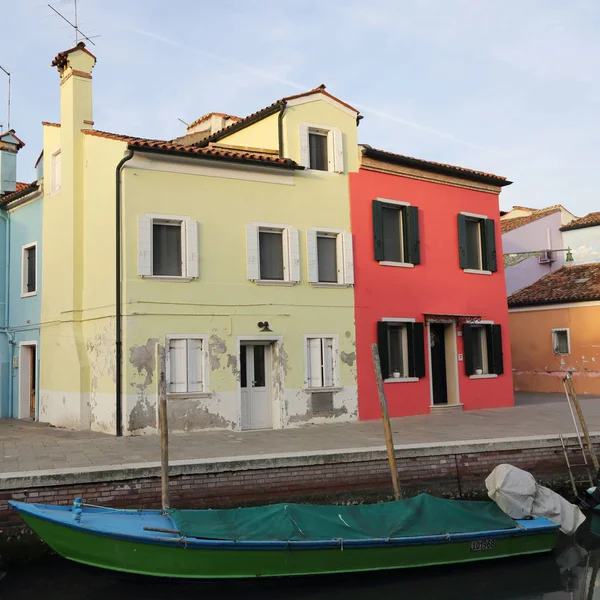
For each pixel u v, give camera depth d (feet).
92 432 47.52
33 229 58.49
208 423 47.42
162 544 26.66
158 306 46.47
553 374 80.94
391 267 57.62
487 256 64.90
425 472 39.06
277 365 50.88
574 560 32.60
